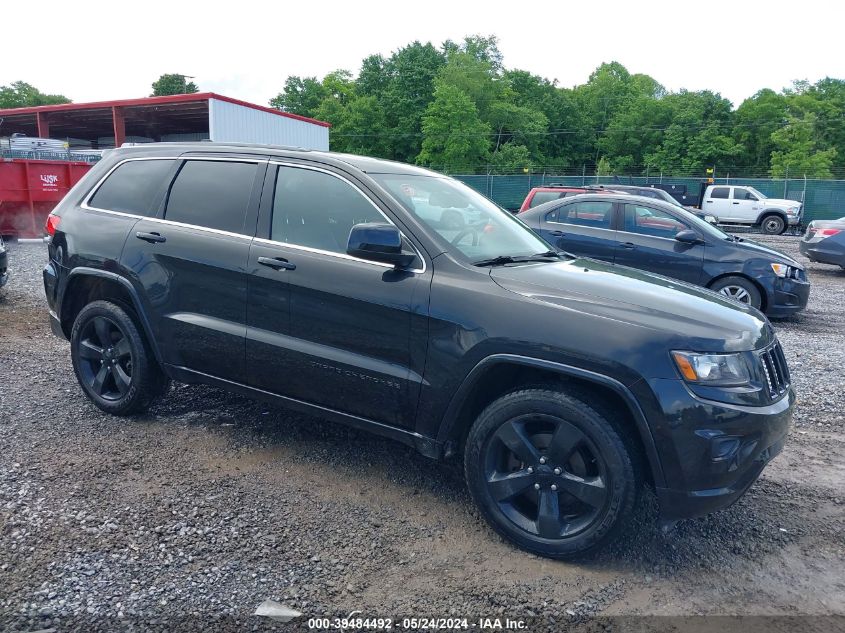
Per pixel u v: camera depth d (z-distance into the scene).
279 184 4.14
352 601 2.88
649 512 3.79
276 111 30.14
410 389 3.52
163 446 4.32
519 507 3.38
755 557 3.37
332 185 3.99
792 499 4.02
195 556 3.13
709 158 70.44
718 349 3.08
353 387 3.70
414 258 3.61
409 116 72.50
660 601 2.98
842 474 4.38
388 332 3.57
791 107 69.62
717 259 9.21
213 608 2.78
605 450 3.07
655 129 76.81
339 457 4.29
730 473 3.03
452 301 3.42
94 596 2.81
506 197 39.72
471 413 3.56
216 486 3.82
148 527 3.35
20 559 3.04
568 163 83.31
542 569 3.18
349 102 73.06
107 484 3.78
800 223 29.39
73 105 31.81
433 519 3.59
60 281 4.85
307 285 3.80
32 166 15.81
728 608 2.95
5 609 2.71
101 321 4.69
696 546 3.45
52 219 5.02
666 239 9.45
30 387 5.35
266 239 4.06
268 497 3.73
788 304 9.16
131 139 42.16
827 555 3.42
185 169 4.55
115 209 4.75
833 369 6.74
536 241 4.48
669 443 3.00
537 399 3.21
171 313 4.33
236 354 4.10
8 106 99.94
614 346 3.07
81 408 4.92
